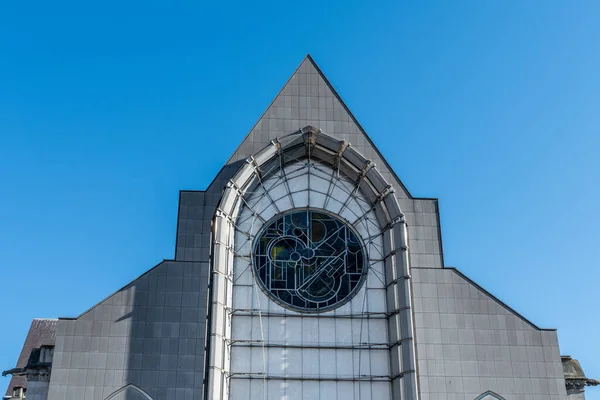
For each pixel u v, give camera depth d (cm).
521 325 3781
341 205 3988
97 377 3512
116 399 3481
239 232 3859
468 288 3850
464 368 3672
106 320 3625
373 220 3966
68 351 3547
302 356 3644
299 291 3775
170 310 3675
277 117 4184
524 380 3662
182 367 3566
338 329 3712
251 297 3731
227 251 3722
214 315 3481
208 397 3322
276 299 3738
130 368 3541
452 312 3791
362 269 3853
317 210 3966
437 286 3850
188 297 3712
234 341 3622
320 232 3925
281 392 3562
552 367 3700
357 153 3966
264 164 3966
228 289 3669
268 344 3641
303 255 3853
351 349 3678
